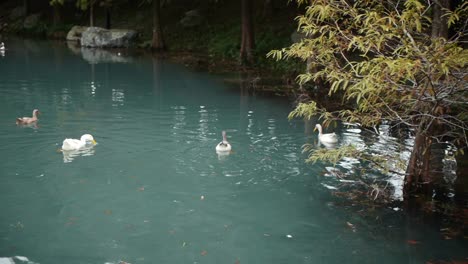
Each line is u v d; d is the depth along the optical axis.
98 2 50.78
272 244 7.95
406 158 11.90
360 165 11.79
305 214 9.11
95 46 42.78
